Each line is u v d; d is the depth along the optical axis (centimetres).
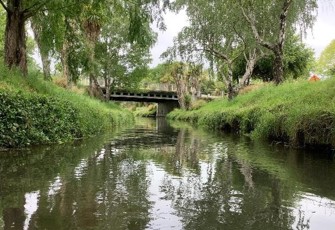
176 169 751
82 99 2073
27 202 470
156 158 912
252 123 1753
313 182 633
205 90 7056
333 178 668
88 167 734
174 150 1101
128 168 745
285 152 1055
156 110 8569
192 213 445
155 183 607
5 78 1323
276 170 749
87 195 512
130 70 4475
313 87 1650
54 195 507
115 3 1498
